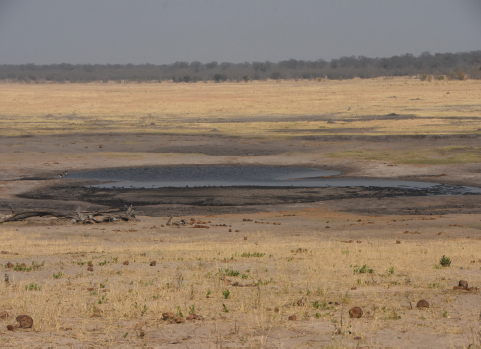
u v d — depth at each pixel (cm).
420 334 1191
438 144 11931
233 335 1191
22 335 1184
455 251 3127
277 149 11669
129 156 10719
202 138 13325
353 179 8612
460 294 1688
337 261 2627
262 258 2761
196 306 1514
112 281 1992
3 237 4281
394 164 9612
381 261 2634
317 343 1122
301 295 1695
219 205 6694
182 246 3550
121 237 4328
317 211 6303
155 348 1086
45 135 13812
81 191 7688
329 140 12800
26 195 7362
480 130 13888
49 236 4397
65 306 1510
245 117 18500
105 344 1112
